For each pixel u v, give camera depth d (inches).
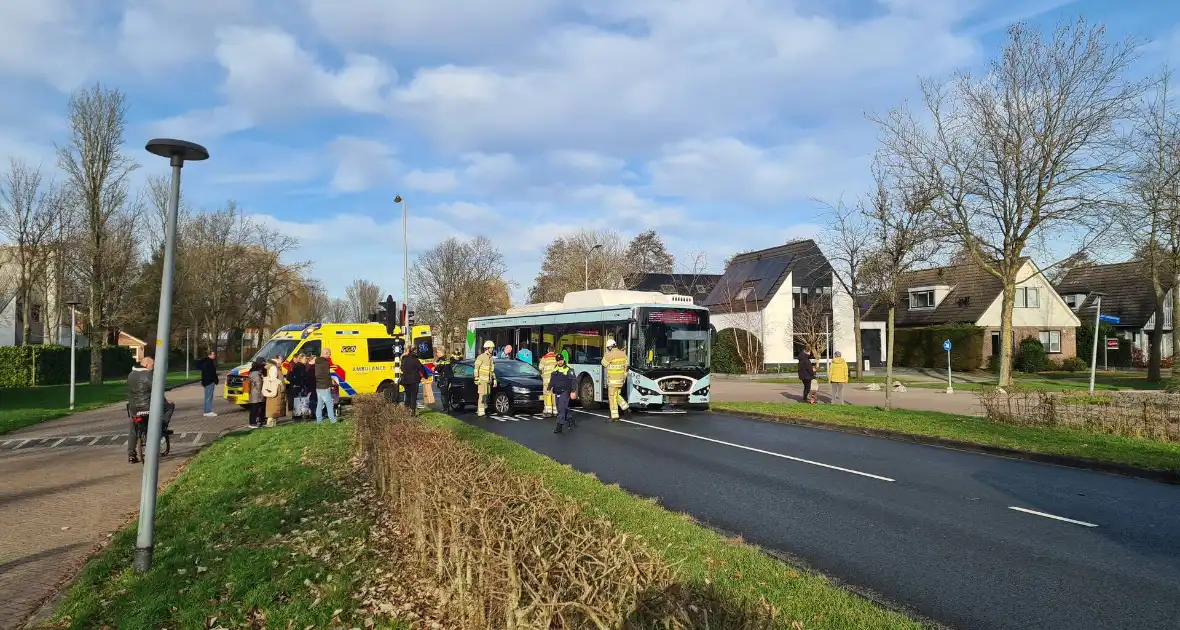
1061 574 233.5
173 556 242.2
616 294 852.6
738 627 124.5
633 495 314.5
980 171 1139.3
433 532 197.3
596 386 796.0
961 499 345.7
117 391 1176.8
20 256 1467.8
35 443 558.3
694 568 199.0
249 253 2359.7
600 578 130.6
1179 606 205.0
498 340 1045.8
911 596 213.0
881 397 1018.1
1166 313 1859.0
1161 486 376.5
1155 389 1069.8
